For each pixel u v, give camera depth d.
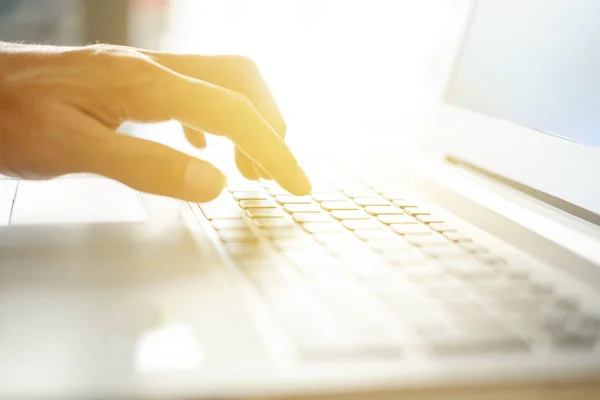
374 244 0.42
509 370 0.27
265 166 0.50
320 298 0.32
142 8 1.14
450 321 0.30
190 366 0.25
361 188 0.58
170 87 0.47
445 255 0.40
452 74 0.78
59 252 0.39
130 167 0.44
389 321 0.30
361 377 0.26
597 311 0.33
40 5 1.14
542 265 0.40
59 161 0.44
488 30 0.73
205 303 0.32
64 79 0.46
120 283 0.34
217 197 0.47
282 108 1.06
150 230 0.44
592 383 0.27
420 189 0.60
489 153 0.66
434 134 0.77
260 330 0.29
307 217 0.48
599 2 0.56
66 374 0.25
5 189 0.53
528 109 0.62
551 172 0.57
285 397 0.24
